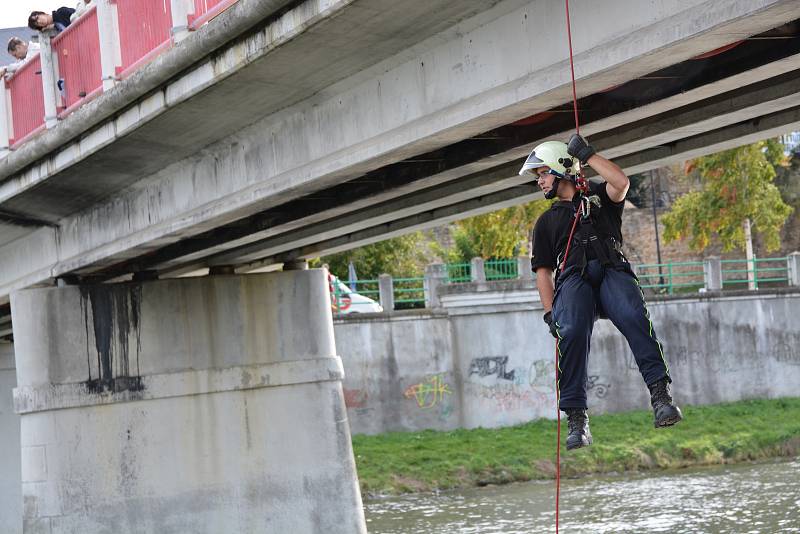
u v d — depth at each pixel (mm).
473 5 10906
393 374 38031
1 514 31703
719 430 37906
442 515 28562
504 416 38812
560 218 8000
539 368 39250
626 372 40531
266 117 14906
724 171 44438
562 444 36219
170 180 17656
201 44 13000
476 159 13445
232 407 21812
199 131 15539
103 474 20953
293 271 22594
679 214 46062
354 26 11328
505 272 43156
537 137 12492
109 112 15547
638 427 38250
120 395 21188
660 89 10734
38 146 17562
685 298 41969
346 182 15297
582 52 9984
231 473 21594
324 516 21969
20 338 21328
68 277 21641
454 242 58906
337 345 37656
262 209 16156
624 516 27234
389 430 37844
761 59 9688
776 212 45344
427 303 39844
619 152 13547
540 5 10477
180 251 20188
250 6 11883
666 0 9039
